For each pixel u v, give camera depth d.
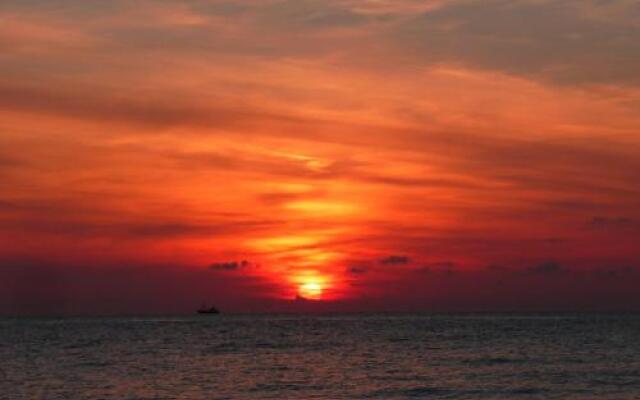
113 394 49.41
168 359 76.38
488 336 117.81
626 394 48.16
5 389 51.94
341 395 49.03
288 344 100.94
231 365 69.25
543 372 60.47
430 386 52.81
